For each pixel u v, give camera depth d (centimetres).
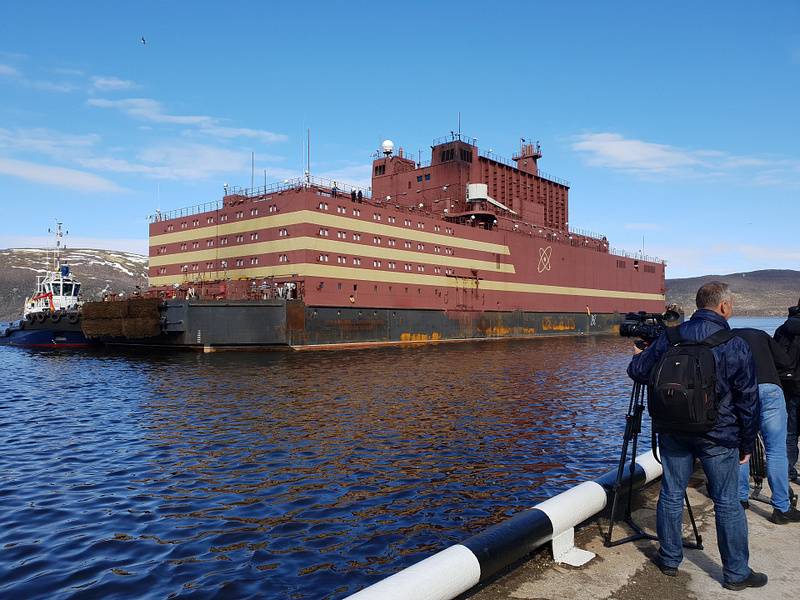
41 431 1903
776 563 546
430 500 1186
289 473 1384
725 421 486
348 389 2783
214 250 5978
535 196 8688
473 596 493
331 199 5391
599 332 9300
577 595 490
